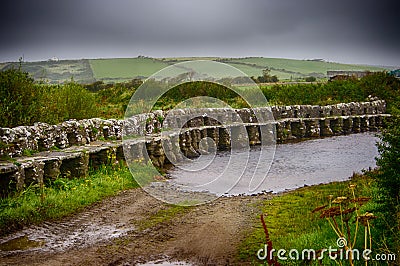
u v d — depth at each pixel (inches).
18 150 496.1
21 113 632.4
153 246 324.5
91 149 568.1
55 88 804.0
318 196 478.6
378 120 1444.4
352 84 1609.3
